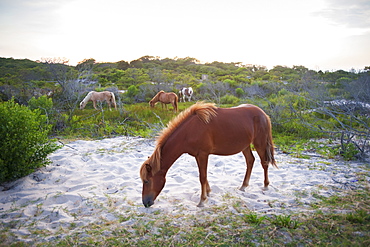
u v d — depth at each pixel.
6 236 2.97
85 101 15.38
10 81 21.30
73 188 4.48
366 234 2.87
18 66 51.00
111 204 3.88
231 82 27.48
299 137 8.53
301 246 2.73
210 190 4.26
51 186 4.54
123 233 3.06
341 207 3.59
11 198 4.02
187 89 22.53
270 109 10.61
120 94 22.00
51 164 5.59
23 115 4.80
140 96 22.30
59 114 9.99
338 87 14.52
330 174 5.00
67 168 5.39
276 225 3.14
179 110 15.84
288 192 4.24
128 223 3.31
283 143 7.62
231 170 5.41
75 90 14.70
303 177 4.92
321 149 6.85
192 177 5.06
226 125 3.89
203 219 3.37
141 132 8.99
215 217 3.41
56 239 2.93
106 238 2.95
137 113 12.25
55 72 14.53
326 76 17.58
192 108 3.87
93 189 4.41
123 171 5.39
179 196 4.18
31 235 3.03
